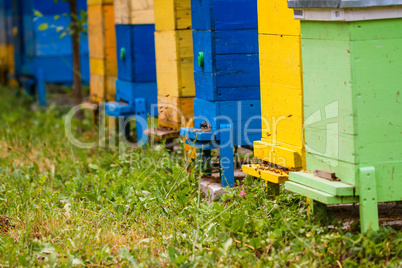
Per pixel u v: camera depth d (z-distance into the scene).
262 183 4.47
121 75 7.03
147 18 6.62
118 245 3.92
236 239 3.74
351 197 3.47
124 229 4.21
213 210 4.09
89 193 4.85
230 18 4.85
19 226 4.29
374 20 3.32
